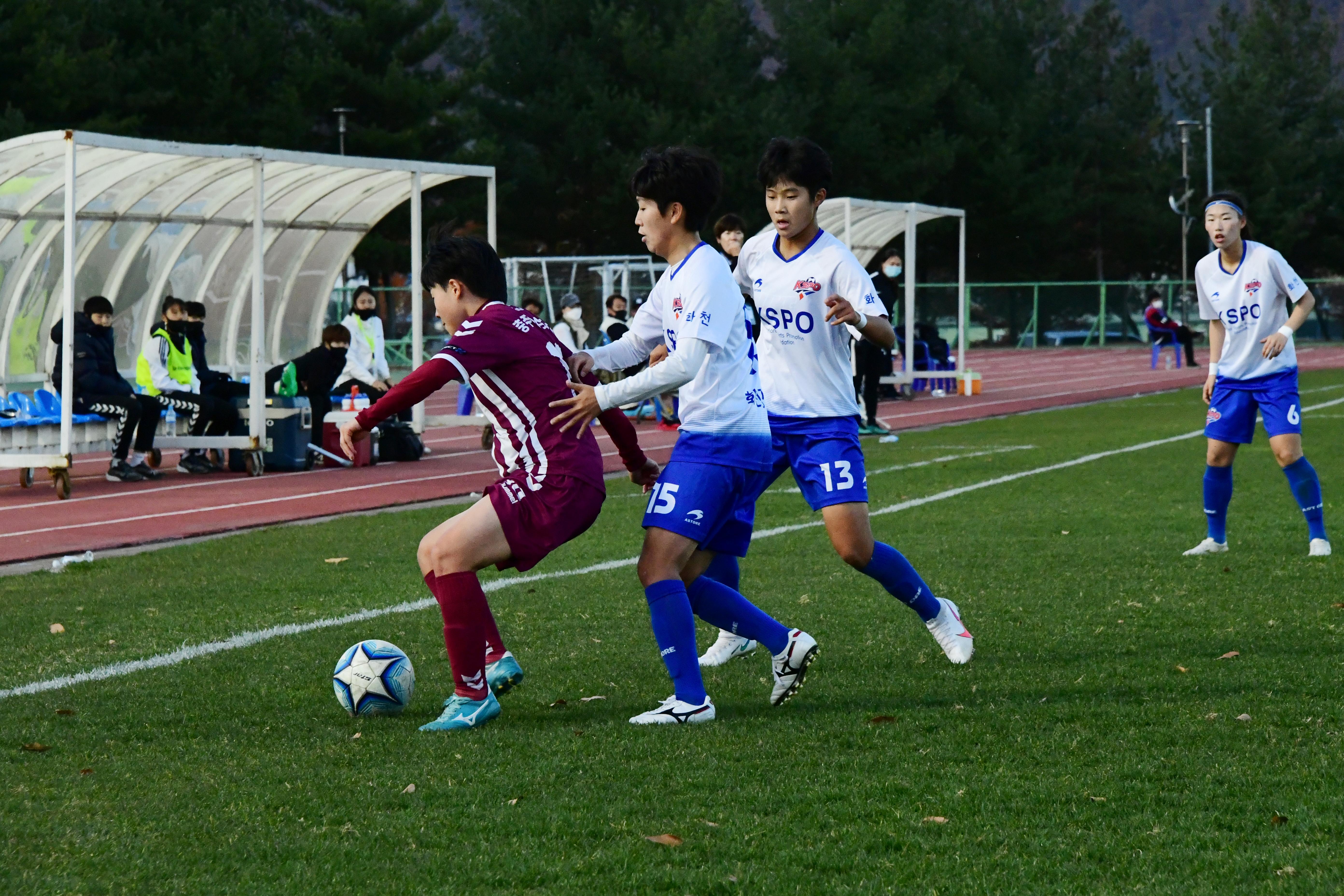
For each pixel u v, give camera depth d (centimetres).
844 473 1656
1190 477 3666
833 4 17050
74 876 1039
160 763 1331
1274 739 1341
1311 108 19425
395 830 1133
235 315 5300
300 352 5572
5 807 1199
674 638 1472
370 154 13038
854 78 15925
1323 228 18625
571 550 2680
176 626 2014
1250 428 2447
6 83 10931
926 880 1015
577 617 2036
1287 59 19500
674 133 14700
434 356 1418
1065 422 5756
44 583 2417
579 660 1769
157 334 4366
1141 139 19188
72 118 11350
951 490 3497
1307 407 6147
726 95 15175
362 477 4238
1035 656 1742
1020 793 1201
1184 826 1113
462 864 1057
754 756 1330
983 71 17400
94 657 1811
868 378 5241
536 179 14862
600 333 8644
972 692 1571
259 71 12600
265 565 2567
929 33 17000
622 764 1309
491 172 4812
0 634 1972
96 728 1464
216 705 1561
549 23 15475
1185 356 11075
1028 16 19262
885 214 7488
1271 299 2395
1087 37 19788
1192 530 2766
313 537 2928
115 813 1184
